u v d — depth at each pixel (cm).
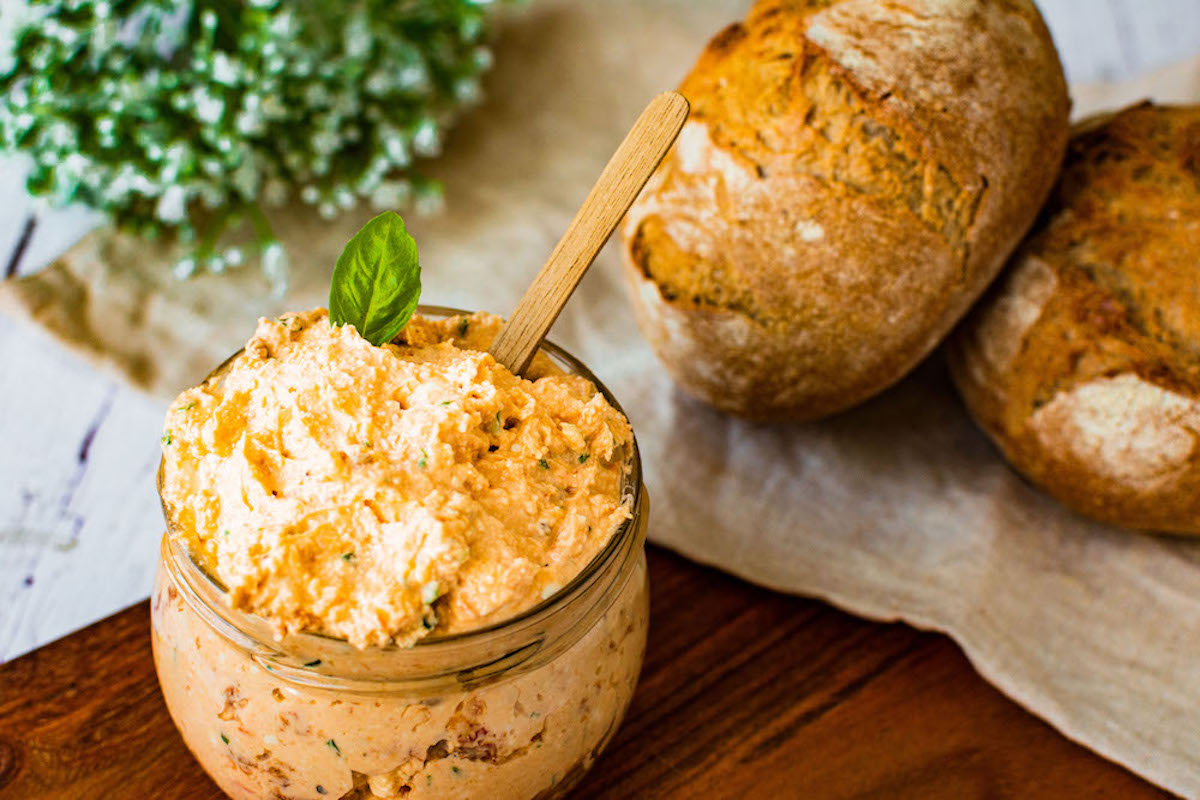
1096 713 42
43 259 55
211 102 53
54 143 52
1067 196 47
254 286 54
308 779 35
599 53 66
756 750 41
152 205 55
